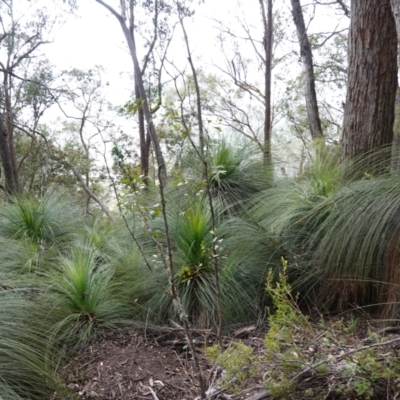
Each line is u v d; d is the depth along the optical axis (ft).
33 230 19.92
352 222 12.92
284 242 14.79
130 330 13.05
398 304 11.33
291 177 20.29
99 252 16.31
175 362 11.43
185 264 13.96
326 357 8.42
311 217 14.88
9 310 11.19
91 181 46.47
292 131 39.24
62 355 11.35
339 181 16.15
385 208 12.32
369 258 12.43
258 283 14.32
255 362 8.41
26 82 49.70
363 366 7.91
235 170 19.44
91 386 10.47
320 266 13.82
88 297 13.05
